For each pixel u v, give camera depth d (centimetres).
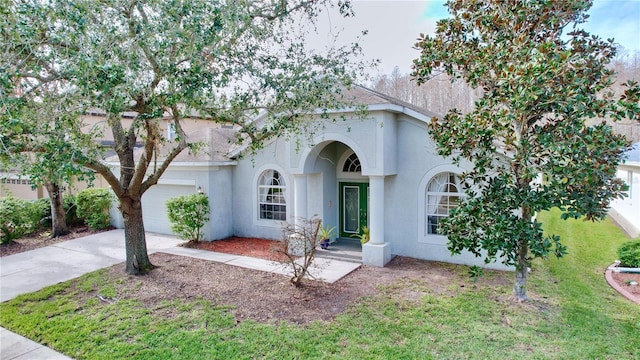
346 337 709
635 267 1107
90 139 797
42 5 604
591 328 743
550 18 744
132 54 719
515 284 890
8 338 721
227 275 1080
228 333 726
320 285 993
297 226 1274
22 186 2062
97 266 1184
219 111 972
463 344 684
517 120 752
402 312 820
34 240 1566
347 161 1516
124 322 776
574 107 657
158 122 962
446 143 814
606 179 675
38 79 680
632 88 641
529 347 673
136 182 1052
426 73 870
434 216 1234
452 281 1025
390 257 1251
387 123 1179
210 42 780
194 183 1579
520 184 795
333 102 1053
